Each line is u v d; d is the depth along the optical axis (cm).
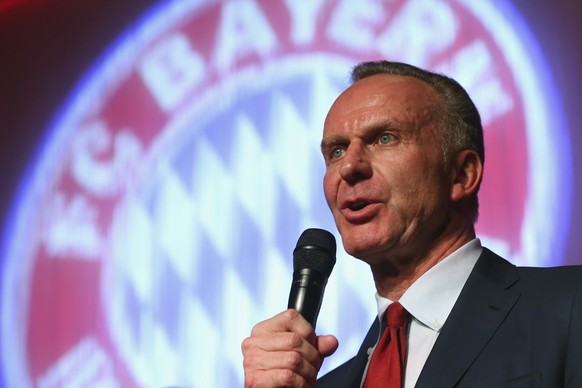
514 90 433
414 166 181
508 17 440
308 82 466
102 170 493
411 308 177
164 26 498
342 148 187
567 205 416
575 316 161
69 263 488
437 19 449
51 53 514
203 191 473
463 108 194
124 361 467
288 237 454
